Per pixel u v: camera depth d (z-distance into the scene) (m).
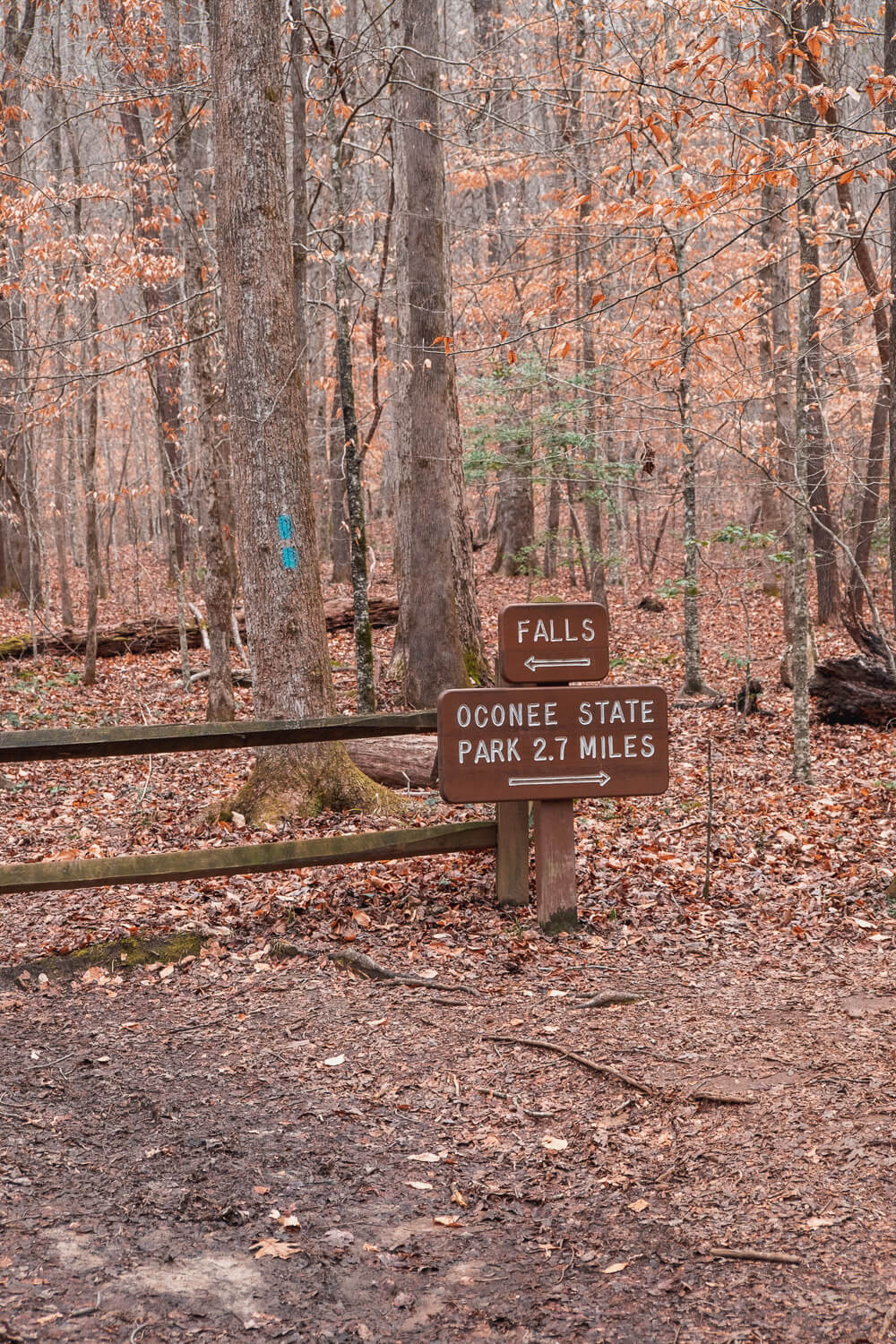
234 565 16.45
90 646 14.84
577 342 17.78
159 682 15.17
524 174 20.88
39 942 5.68
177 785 9.90
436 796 8.88
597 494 17.11
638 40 13.45
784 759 10.99
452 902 6.22
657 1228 3.21
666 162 9.27
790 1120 3.76
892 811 8.68
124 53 14.21
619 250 17.75
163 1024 4.73
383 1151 3.70
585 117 18.67
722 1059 4.27
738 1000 4.90
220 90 7.70
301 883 6.52
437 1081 4.19
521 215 22.69
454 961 5.40
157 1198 3.39
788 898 6.51
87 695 14.24
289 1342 2.74
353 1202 3.39
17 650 16.50
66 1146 3.71
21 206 13.12
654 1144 3.68
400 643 13.48
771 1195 3.33
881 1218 3.17
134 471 37.59
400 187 12.84
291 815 7.84
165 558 32.44
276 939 5.67
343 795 8.08
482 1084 4.15
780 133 9.20
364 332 23.08
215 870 5.44
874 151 9.39
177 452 23.28
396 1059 4.37
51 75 15.89
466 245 26.94
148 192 16.38
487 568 27.27
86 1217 3.28
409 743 9.68
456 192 23.41
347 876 6.62
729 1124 3.77
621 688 5.77
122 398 29.45
